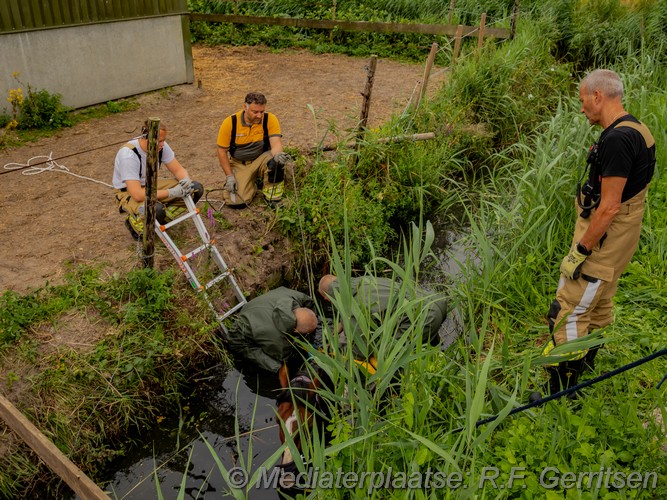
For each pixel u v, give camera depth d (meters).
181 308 4.86
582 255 3.51
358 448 3.25
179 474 4.08
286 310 4.82
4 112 7.89
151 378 4.48
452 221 7.30
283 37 13.48
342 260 5.96
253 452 4.23
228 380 4.85
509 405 2.65
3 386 3.97
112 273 4.96
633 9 12.77
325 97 9.93
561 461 3.13
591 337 3.25
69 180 6.64
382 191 6.64
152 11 9.23
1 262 5.08
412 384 3.39
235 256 5.50
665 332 4.35
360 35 13.46
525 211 5.65
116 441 4.23
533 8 13.50
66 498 3.84
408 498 3.02
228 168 5.96
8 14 7.58
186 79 10.09
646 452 3.14
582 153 5.76
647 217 5.60
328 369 3.38
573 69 12.07
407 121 7.83
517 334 4.54
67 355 4.25
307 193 5.95
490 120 8.87
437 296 4.66
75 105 8.62
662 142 6.62
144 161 4.99
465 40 12.65
